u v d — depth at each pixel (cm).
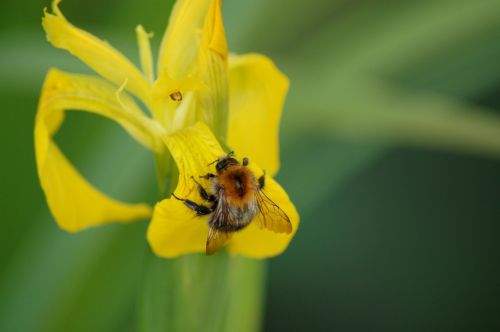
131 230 44
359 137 45
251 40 46
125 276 44
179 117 37
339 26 47
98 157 44
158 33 45
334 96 44
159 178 38
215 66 37
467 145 44
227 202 37
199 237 37
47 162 37
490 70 47
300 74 45
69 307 44
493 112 54
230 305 40
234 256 41
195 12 37
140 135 37
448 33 46
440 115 43
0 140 44
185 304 38
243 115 39
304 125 44
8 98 44
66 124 44
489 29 46
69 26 37
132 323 44
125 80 37
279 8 46
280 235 38
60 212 37
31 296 44
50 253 45
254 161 39
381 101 44
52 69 38
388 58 46
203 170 37
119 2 45
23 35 43
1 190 45
